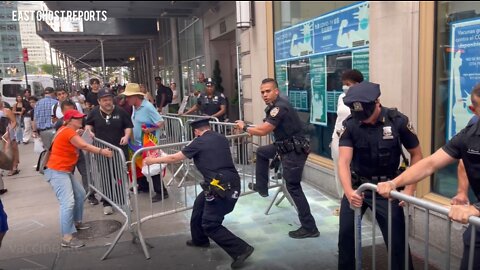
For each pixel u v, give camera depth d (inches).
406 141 107.6
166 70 732.0
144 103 217.2
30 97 464.4
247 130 161.9
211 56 457.4
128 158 216.1
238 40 349.1
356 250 106.3
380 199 106.7
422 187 150.7
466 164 88.0
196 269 139.4
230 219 184.9
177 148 215.3
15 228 188.4
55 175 162.6
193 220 154.0
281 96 161.0
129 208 155.6
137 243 162.7
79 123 165.5
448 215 76.7
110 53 1003.9
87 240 168.9
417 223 150.9
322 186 219.8
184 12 416.5
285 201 207.6
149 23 700.7
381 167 106.7
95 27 599.8
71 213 162.7
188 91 589.9
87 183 221.6
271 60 278.5
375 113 102.6
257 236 164.9
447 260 79.5
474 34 129.0
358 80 146.1
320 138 228.2
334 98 207.6
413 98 150.6
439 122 146.1
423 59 147.0
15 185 274.5
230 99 455.5
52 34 523.8
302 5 244.7
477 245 84.0
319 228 169.3
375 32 165.5
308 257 144.3
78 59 913.5
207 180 137.6
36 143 292.4
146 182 220.4
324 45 213.8
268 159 181.6
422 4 145.2
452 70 138.8
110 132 204.8
